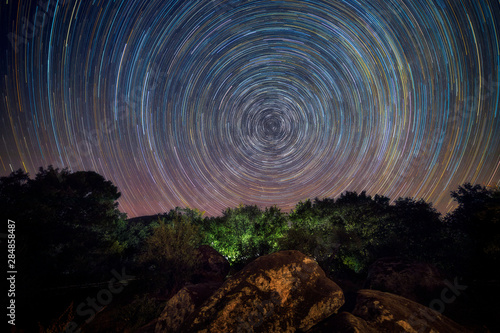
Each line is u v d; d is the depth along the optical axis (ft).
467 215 45.96
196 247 51.08
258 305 23.41
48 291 33.09
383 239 54.19
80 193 47.09
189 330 22.43
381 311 25.16
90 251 41.98
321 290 25.58
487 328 28.71
